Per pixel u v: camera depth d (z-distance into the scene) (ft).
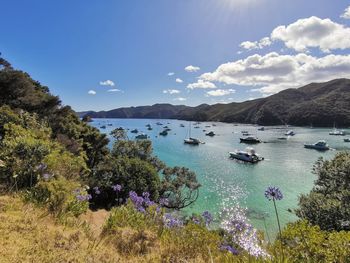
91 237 19.47
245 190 126.52
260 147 285.02
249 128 589.32
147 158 105.91
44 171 30.17
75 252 15.66
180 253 19.02
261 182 142.10
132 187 76.48
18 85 119.34
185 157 224.53
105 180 76.07
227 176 156.15
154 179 83.20
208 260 18.24
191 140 321.11
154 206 27.86
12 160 29.37
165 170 101.91
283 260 16.79
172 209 89.81
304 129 529.45
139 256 17.71
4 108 55.36
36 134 46.60
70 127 114.32
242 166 186.50
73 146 85.05
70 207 25.43
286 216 92.68
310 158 216.33
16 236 15.75
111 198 76.18
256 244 18.01
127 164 81.10
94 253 16.30
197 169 176.04
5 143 31.99
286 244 21.67
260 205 105.19
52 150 36.14
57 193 24.88
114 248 18.37
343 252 18.76
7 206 21.15
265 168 179.73
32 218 19.49
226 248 19.03
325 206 52.80
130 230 22.24
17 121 53.11
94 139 123.13
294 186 134.72
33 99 116.78
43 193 25.03
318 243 20.35
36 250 14.61
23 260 13.14
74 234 18.51
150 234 21.83
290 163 196.85
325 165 74.59
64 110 131.34
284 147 283.18
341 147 275.39
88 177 73.97
